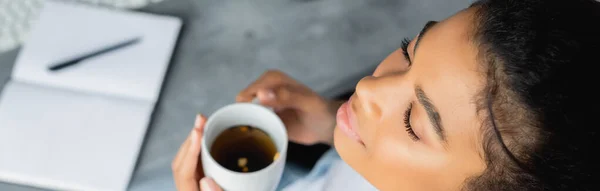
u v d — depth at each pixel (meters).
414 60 1.04
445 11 1.53
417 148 1.06
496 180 1.01
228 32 1.48
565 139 0.90
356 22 1.51
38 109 1.40
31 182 1.37
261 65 1.46
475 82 0.96
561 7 0.95
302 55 1.47
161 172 1.40
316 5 1.51
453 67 0.99
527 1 0.97
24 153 1.37
